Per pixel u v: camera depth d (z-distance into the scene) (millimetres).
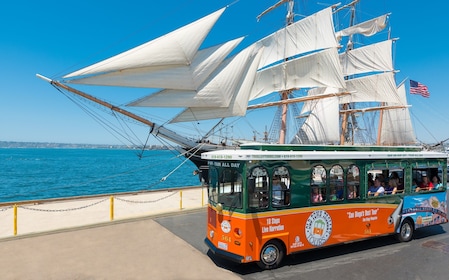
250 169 6598
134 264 7059
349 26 46000
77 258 7395
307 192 7305
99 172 58000
